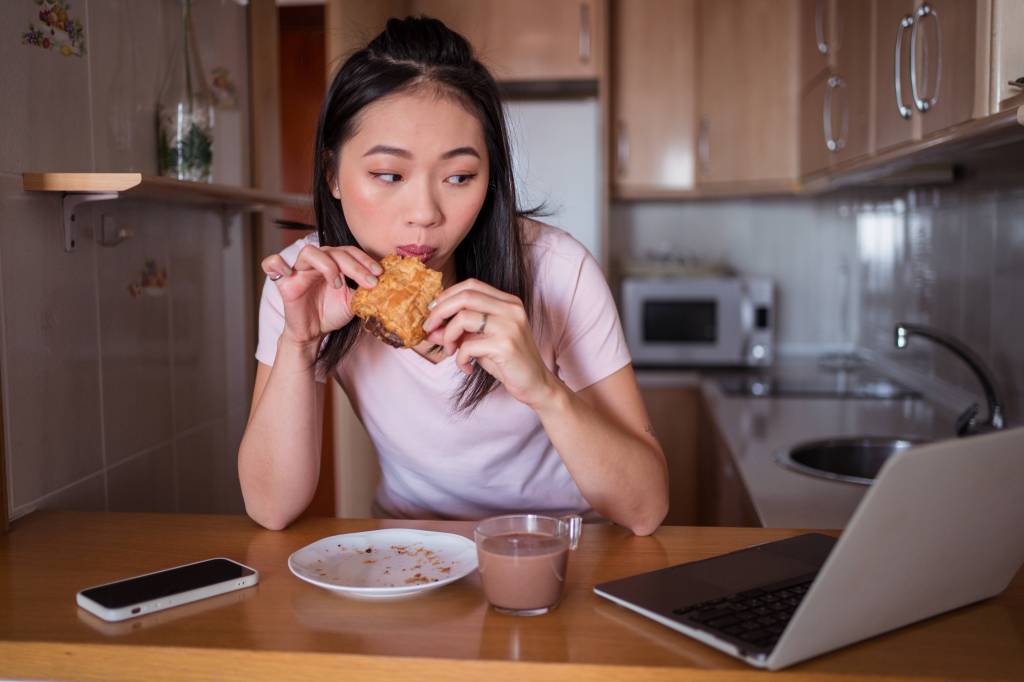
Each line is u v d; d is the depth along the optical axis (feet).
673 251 12.26
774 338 12.21
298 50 11.42
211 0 5.99
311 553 3.17
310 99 11.46
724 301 11.19
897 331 6.19
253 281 6.86
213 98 5.99
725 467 7.41
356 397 4.19
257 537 3.59
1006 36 4.21
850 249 12.00
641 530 3.58
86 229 4.47
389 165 3.30
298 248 4.25
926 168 7.65
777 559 3.17
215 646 2.55
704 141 11.05
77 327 4.40
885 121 6.30
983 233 7.09
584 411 3.40
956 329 7.84
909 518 2.32
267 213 6.98
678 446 10.75
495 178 3.72
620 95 11.27
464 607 2.83
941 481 2.31
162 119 5.16
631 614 2.77
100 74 4.62
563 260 4.07
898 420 7.75
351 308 3.34
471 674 2.45
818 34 8.95
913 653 2.51
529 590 2.73
